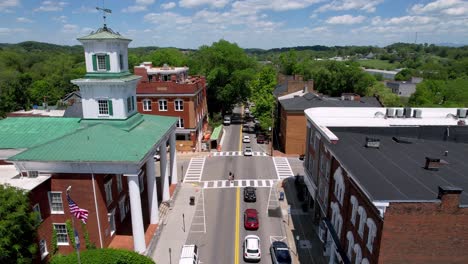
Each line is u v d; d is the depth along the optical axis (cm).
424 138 3300
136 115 3753
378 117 3591
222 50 9306
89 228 2942
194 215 3878
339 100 6850
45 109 6147
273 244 3102
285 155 6228
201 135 7419
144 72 6725
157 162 5809
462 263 1841
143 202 4047
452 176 2217
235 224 3669
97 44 3344
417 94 9869
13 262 2330
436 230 1800
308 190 3997
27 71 15050
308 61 17500
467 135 3209
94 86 3391
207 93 9194
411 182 2102
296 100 6531
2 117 9212
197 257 2967
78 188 2872
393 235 1812
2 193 2270
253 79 9062
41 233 2781
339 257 2611
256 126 8569
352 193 2394
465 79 12712
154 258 3069
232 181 4928
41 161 2772
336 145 2938
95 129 3178
